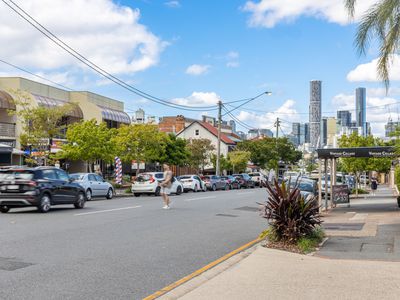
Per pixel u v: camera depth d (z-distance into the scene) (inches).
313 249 414.0
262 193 1480.1
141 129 1569.9
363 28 534.9
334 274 307.9
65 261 356.8
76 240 452.1
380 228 558.6
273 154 2933.1
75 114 1688.0
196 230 559.8
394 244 434.9
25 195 689.6
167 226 582.9
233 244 466.9
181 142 1977.1
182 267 352.5
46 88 1643.7
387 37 524.1
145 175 1299.2
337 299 247.1
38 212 721.6
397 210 834.2
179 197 1199.6
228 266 356.8
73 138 1291.8
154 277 318.3
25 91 1278.3
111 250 407.8
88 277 311.6
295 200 442.3
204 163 2405.3
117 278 311.7
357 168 1390.3
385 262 349.1
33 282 294.4
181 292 277.0
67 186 763.4
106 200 1064.8
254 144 2923.2
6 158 1280.8
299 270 323.6
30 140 1167.0
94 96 1873.8
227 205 942.4
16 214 686.5
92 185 1058.7
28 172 706.8
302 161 3725.4
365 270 318.3
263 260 363.9
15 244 420.2
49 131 1195.3
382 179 3523.6
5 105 1398.9
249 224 644.1
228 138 3085.6
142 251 410.0
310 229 444.8
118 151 1505.9
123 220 623.2
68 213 703.1
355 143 1418.6
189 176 1617.9
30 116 1172.5
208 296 258.7
